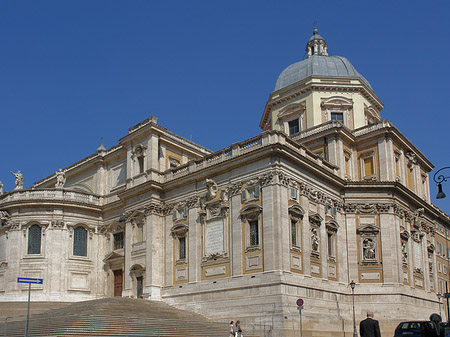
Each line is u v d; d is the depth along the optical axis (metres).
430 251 60.75
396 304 48.81
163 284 50.94
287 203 44.25
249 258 43.91
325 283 46.56
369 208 52.16
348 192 52.66
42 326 34.88
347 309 48.53
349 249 51.16
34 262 55.94
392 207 52.06
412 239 55.16
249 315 42.19
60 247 56.72
